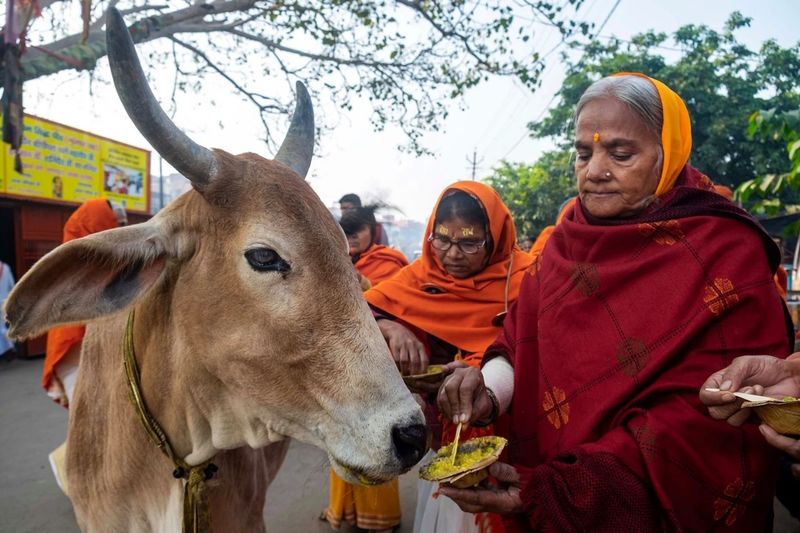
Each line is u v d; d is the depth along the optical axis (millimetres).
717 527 1470
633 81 1756
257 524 2320
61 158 9969
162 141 1571
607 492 1425
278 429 1699
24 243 9445
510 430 1989
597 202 1813
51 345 3586
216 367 1722
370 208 4703
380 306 2676
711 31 14445
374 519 3584
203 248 1720
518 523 1746
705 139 13703
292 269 1612
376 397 1558
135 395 1900
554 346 1824
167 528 1982
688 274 1610
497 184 22906
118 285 1736
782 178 5328
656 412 1532
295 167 2107
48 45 4875
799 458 1301
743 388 1335
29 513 3947
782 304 1607
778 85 14125
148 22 5289
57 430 5648
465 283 2645
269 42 7141
